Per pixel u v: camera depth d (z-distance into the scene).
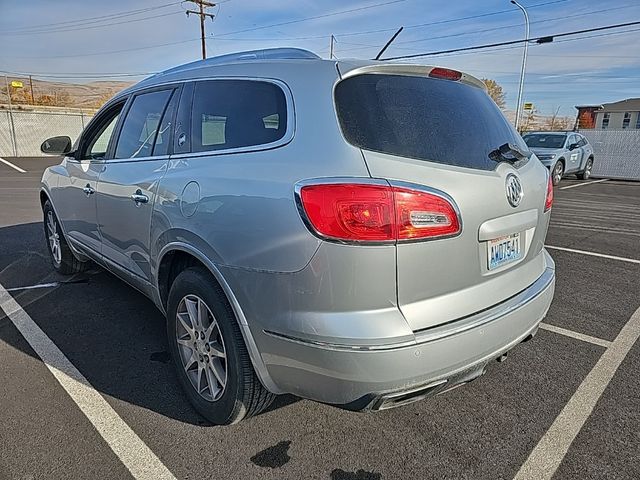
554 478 2.05
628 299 4.28
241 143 2.17
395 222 1.70
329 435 2.31
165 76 2.93
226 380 2.22
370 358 1.69
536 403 2.61
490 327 1.96
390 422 2.42
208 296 2.21
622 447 2.25
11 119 23.69
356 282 1.70
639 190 14.06
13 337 3.31
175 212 2.35
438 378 1.82
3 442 2.22
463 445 2.25
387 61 2.12
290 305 1.81
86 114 26.23
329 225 1.70
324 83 1.98
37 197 10.55
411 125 1.94
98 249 3.55
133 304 3.92
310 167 1.82
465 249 1.90
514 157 2.29
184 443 2.24
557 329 3.61
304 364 1.81
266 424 2.39
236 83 2.31
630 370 2.98
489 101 2.47
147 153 2.84
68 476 2.01
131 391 2.66
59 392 2.64
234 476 2.04
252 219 1.91
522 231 2.28
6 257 5.36
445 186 1.84
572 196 12.22
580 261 5.60
